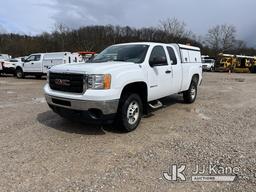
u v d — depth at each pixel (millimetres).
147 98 6055
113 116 5094
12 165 3934
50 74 5625
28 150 4496
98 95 4832
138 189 3322
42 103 8672
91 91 4895
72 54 19656
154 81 6215
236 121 6582
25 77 21672
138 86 5832
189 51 8602
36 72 19969
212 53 67688
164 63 6773
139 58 6039
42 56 19688
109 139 5078
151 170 3826
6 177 3584
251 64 41000
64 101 5172
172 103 8930
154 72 6199
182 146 4750
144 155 4340
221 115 7242
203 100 9750
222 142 4988
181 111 7676
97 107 4859
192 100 8961
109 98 4906
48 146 4684
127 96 5375
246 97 10711
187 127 5969
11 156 4246
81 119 5125
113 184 3432
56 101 5375
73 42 58438
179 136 5312
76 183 3447
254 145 4859
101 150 4527
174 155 4352
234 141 5059
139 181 3516
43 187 3346
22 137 5145
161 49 6797
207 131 5680
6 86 14109
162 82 6582
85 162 4059
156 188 3354
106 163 4031
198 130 5750
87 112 4934
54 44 58688
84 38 60312
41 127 5797
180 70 7566
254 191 3312
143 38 57938
